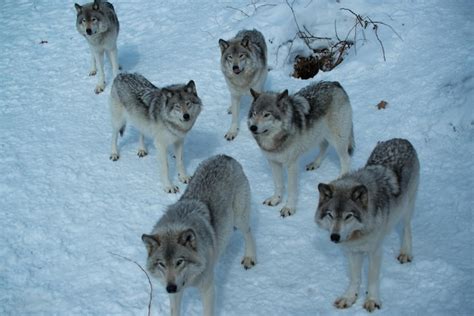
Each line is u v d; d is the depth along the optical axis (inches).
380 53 481.1
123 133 428.1
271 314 247.3
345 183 229.0
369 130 395.9
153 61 543.2
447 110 385.1
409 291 248.7
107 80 519.2
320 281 265.3
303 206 331.0
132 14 672.4
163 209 336.5
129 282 273.6
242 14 602.9
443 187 322.0
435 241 281.4
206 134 423.2
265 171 372.2
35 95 499.2
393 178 241.6
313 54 523.8
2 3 758.5
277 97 304.2
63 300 263.3
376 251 234.5
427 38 484.1
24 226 321.7
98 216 331.0
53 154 402.6
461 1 538.3
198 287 226.4
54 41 619.8
